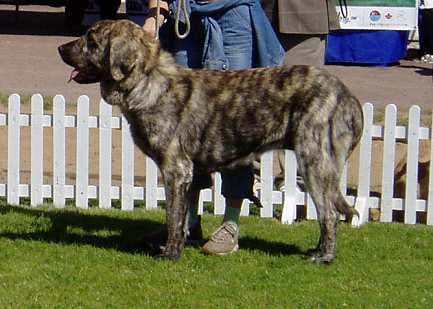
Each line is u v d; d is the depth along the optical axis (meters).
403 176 9.27
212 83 6.90
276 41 7.50
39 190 9.34
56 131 9.21
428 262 7.22
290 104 6.81
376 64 19.72
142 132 6.85
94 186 9.27
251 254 7.30
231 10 7.30
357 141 6.98
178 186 6.87
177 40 7.47
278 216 9.05
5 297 6.17
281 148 6.93
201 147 6.89
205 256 7.21
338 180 6.89
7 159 9.88
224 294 6.29
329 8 8.66
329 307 6.07
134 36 6.76
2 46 21.42
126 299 6.17
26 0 27.52
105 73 6.83
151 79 6.77
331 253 7.05
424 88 16.98
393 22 19.56
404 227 8.62
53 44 21.98
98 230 8.05
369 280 6.68
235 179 7.27
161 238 7.47
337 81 6.86
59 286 6.41
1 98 14.36
